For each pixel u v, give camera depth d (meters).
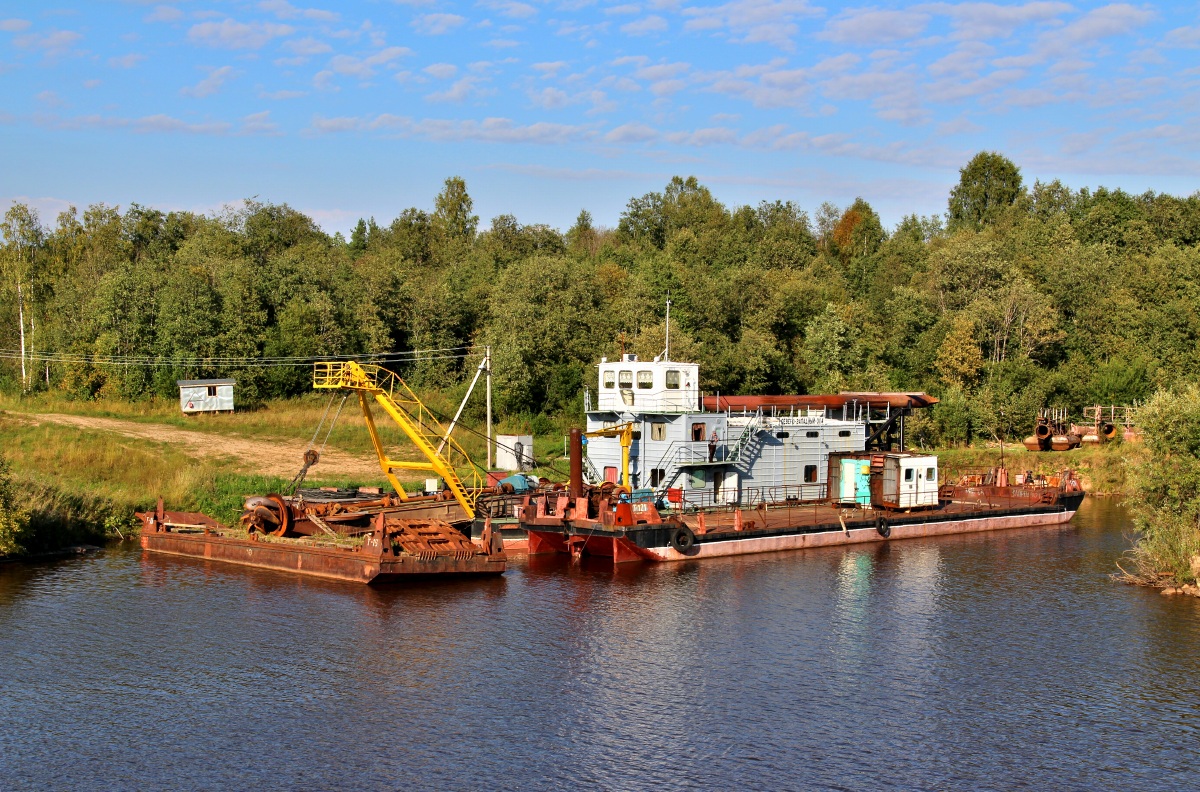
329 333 95.25
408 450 73.25
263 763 25.28
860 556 48.91
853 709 28.95
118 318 90.81
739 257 136.88
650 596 40.44
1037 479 68.06
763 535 49.00
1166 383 96.25
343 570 41.84
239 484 57.84
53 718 27.77
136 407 82.31
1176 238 138.12
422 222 157.25
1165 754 26.23
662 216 166.12
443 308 102.25
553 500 49.28
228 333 90.19
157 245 128.62
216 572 43.41
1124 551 51.16
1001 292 105.12
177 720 27.72
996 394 91.62
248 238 126.94
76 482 56.75
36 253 117.69
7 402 84.25
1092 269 114.94
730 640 35.06
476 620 36.81
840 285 127.62
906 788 24.36
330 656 32.78
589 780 24.53
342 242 164.38
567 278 102.38
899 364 104.44
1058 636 35.78
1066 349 107.38
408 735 26.91
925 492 56.62
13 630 34.94
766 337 99.56
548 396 88.44
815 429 58.00
